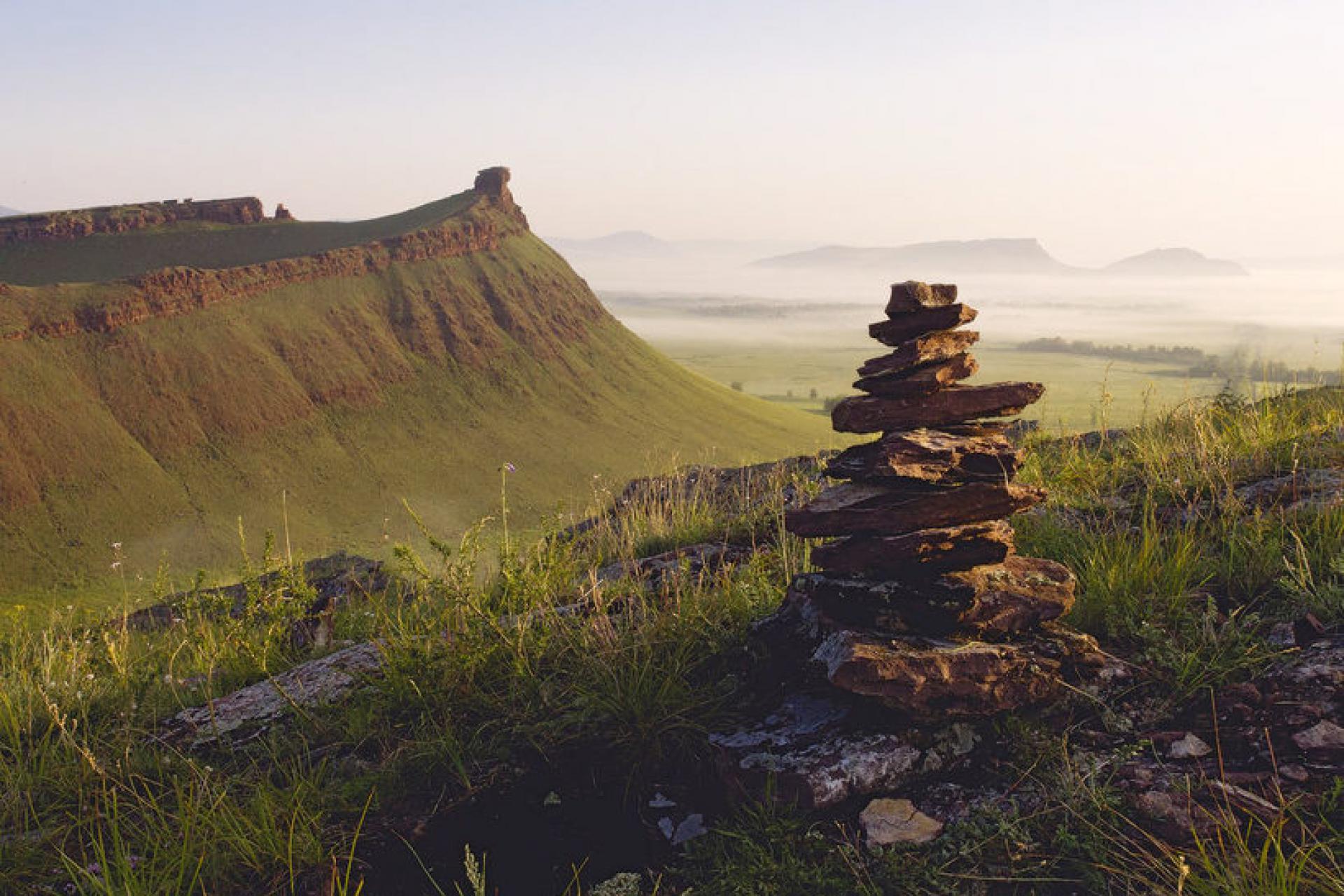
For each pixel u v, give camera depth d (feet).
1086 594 15.31
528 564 16.80
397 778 12.65
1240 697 12.23
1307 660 12.63
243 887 10.89
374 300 629.51
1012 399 12.91
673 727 13.12
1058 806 10.93
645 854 11.62
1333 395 27.27
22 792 13.05
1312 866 9.42
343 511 458.09
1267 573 15.12
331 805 12.12
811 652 13.70
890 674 11.84
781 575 18.44
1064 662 12.87
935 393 13.00
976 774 11.84
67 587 361.10
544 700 13.83
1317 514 16.57
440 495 488.44
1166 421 26.96
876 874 10.42
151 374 484.33
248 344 535.60
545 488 513.86
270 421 502.38
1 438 409.49
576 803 12.46
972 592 12.81
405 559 15.97
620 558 22.38
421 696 14.10
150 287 513.45
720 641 15.02
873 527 13.05
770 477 30.96
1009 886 10.07
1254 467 20.49
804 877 10.36
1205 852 9.85
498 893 11.11
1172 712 12.28
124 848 11.60
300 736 14.03
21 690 16.30
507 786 12.64
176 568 381.81
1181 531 17.63
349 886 10.93
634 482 33.24
